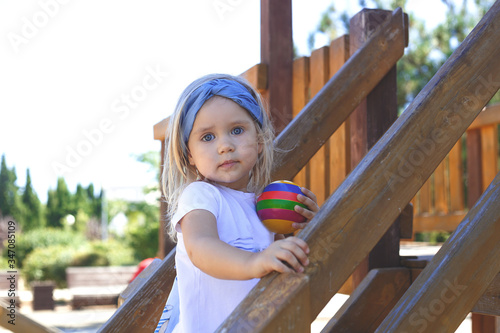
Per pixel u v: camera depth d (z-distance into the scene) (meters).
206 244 1.15
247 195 1.44
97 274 12.98
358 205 1.06
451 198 4.74
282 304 0.91
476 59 1.24
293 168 1.81
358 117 2.13
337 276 1.01
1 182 23.92
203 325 1.28
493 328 3.09
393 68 2.08
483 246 1.18
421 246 4.54
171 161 1.44
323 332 1.85
